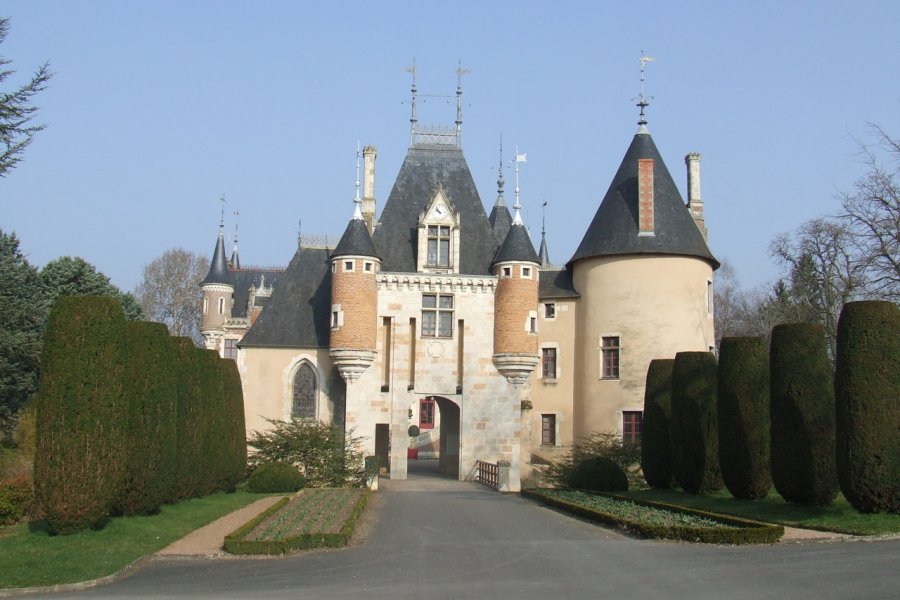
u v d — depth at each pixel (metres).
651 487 31.08
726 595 12.59
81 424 18.30
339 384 41.19
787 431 21.88
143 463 20.91
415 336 40.16
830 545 17.09
